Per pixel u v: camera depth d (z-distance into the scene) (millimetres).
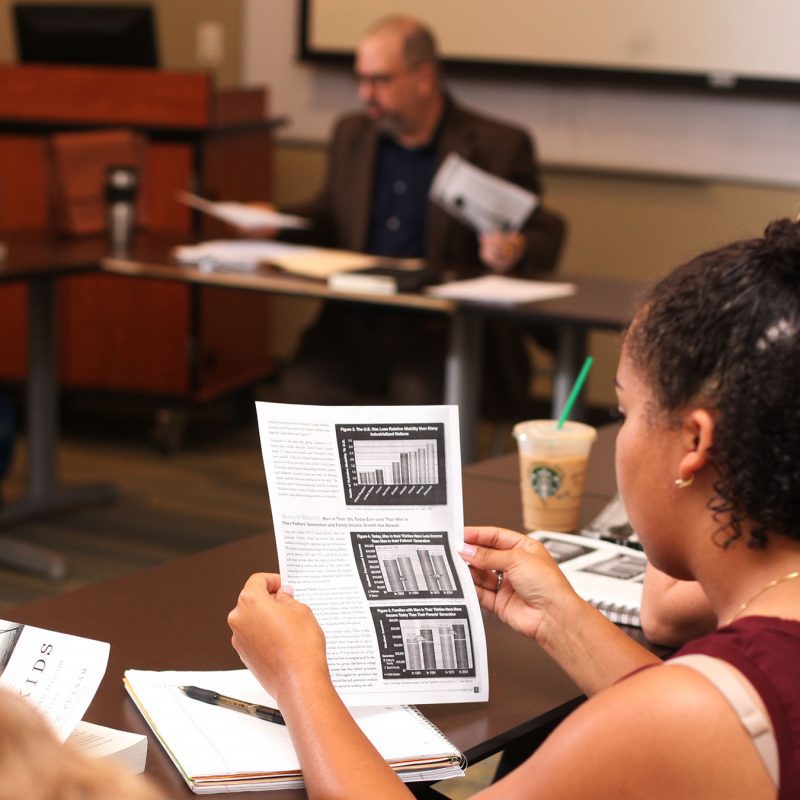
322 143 5379
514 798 755
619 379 882
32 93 4816
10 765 391
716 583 848
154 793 404
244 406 5078
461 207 3502
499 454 3756
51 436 3846
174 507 4000
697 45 4688
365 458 1115
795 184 4652
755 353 787
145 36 4699
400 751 967
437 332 3691
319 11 5250
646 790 714
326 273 3334
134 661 1121
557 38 4887
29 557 3391
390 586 1087
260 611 980
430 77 3840
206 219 4723
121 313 4746
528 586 1076
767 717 714
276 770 924
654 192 4844
